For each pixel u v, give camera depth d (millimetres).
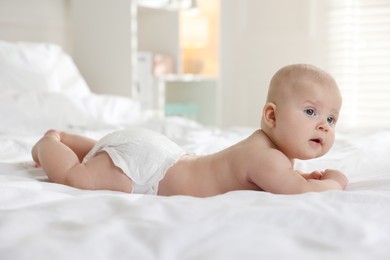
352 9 3150
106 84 3023
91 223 568
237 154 886
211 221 585
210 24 4254
